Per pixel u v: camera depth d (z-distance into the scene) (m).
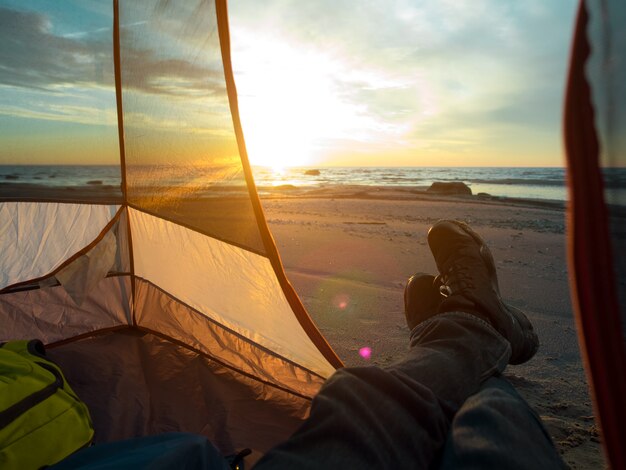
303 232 6.26
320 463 0.63
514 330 1.25
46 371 1.39
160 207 1.94
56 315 2.18
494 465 0.62
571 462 1.48
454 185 15.63
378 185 20.89
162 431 1.66
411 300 1.69
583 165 0.38
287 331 1.82
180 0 1.57
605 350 0.39
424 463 0.72
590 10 0.38
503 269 4.12
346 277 3.78
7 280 1.99
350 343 2.40
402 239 5.72
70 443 1.26
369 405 0.74
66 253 2.05
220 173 1.68
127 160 1.98
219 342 2.09
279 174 36.19
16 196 1.86
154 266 2.17
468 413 0.77
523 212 9.00
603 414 0.39
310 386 1.87
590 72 0.38
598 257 0.38
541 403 1.85
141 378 1.98
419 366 0.92
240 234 1.72
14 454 1.14
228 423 1.70
